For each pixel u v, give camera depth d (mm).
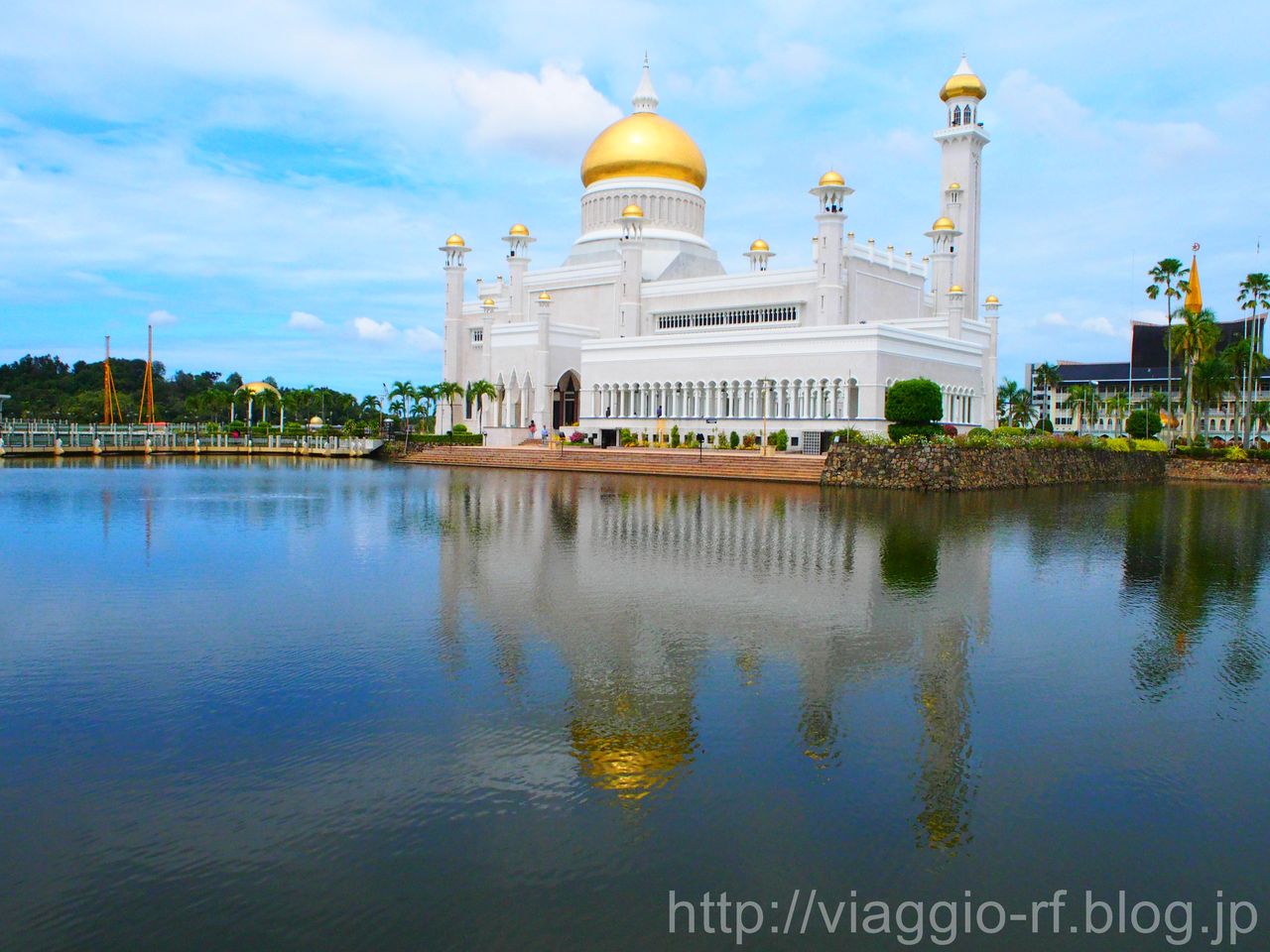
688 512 42688
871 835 10664
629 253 87938
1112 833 10820
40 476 66812
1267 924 9109
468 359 103188
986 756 12930
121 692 15250
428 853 10164
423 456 90250
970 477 57969
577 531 35438
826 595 23141
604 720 14039
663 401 81188
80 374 170500
